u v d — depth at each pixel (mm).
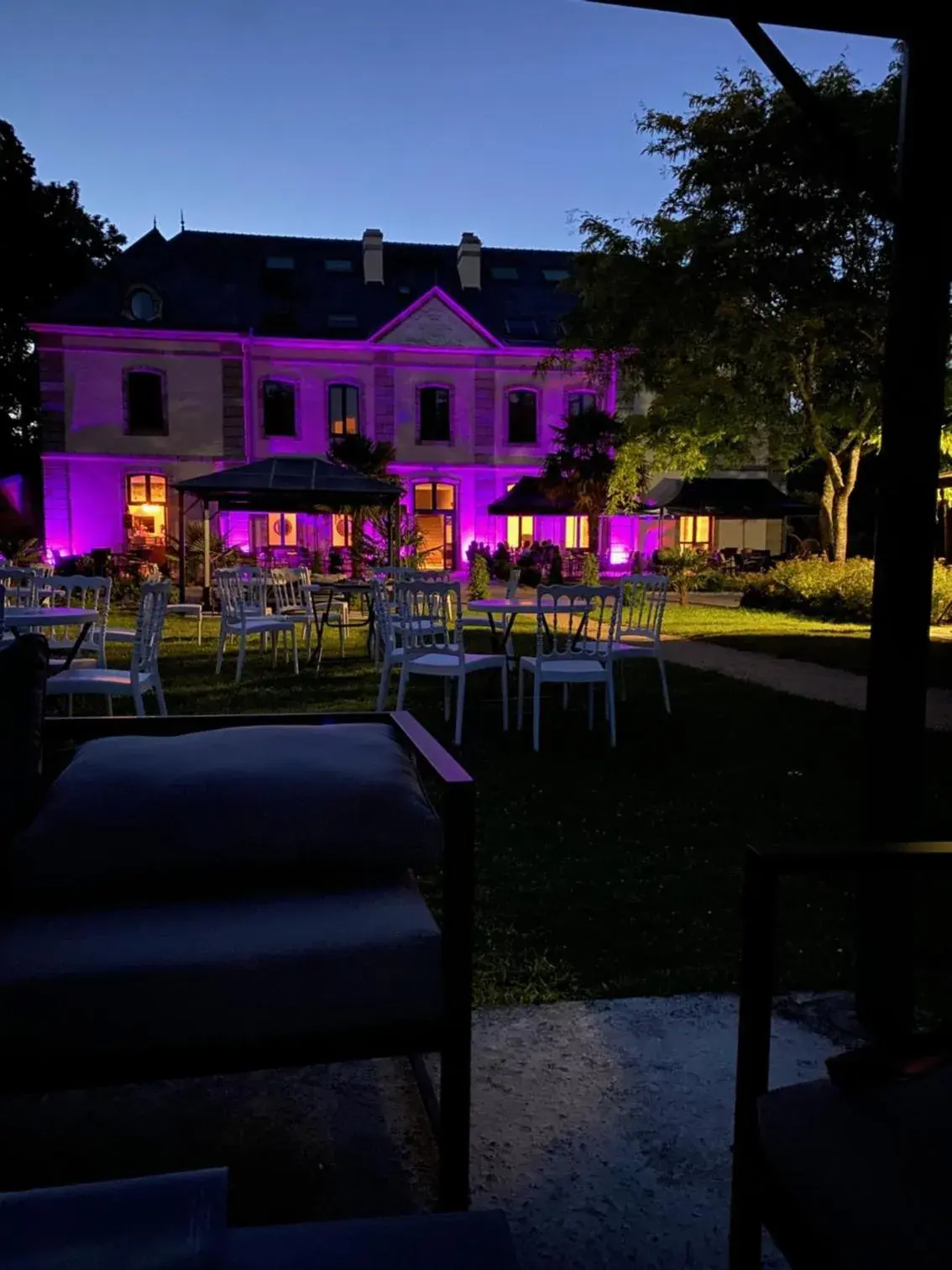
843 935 3121
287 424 26219
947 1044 1471
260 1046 1688
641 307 16812
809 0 2268
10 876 1804
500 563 25672
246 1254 1119
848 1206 1170
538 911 3309
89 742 2223
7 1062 1605
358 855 1894
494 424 27297
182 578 16953
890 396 2416
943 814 4527
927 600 2434
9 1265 1012
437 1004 1760
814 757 5738
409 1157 1992
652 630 7867
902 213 2350
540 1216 1831
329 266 28234
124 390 24953
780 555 28672
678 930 3156
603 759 5648
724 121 15945
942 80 2289
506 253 30391
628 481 20922
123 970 1637
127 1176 1908
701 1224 1819
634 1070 2326
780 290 15852
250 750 2104
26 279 29781
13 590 8516
